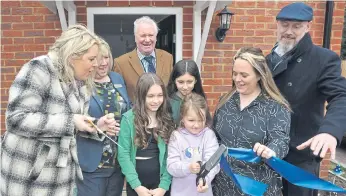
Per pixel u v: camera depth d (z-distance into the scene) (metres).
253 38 3.99
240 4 3.94
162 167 2.24
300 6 2.09
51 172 1.69
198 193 2.13
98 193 2.30
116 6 3.97
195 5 3.83
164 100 2.27
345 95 1.88
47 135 1.60
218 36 3.91
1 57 3.88
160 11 4.00
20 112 1.56
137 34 2.89
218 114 2.11
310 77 2.10
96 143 2.27
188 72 2.40
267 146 1.80
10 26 3.85
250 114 1.94
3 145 1.70
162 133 2.23
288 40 2.13
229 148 1.83
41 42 3.89
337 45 4.00
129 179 2.21
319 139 1.62
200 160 2.05
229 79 4.01
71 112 1.70
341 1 3.95
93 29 3.98
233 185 1.97
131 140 2.24
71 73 1.69
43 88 1.63
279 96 1.98
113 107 2.41
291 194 2.19
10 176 1.67
